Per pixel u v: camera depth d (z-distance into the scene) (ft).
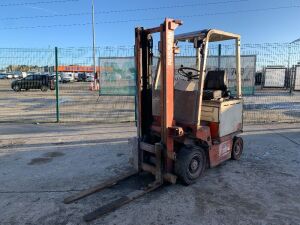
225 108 17.11
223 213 12.74
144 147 15.99
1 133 27.86
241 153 19.99
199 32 15.62
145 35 15.79
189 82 16.30
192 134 15.56
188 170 15.31
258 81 75.72
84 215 12.69
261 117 37.24
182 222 12.07
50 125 31.96
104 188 15.30
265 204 13.53
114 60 32.83
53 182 16.26
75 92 79.00
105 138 25.54
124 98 63.98
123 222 12.10
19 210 13.21
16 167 18.65
